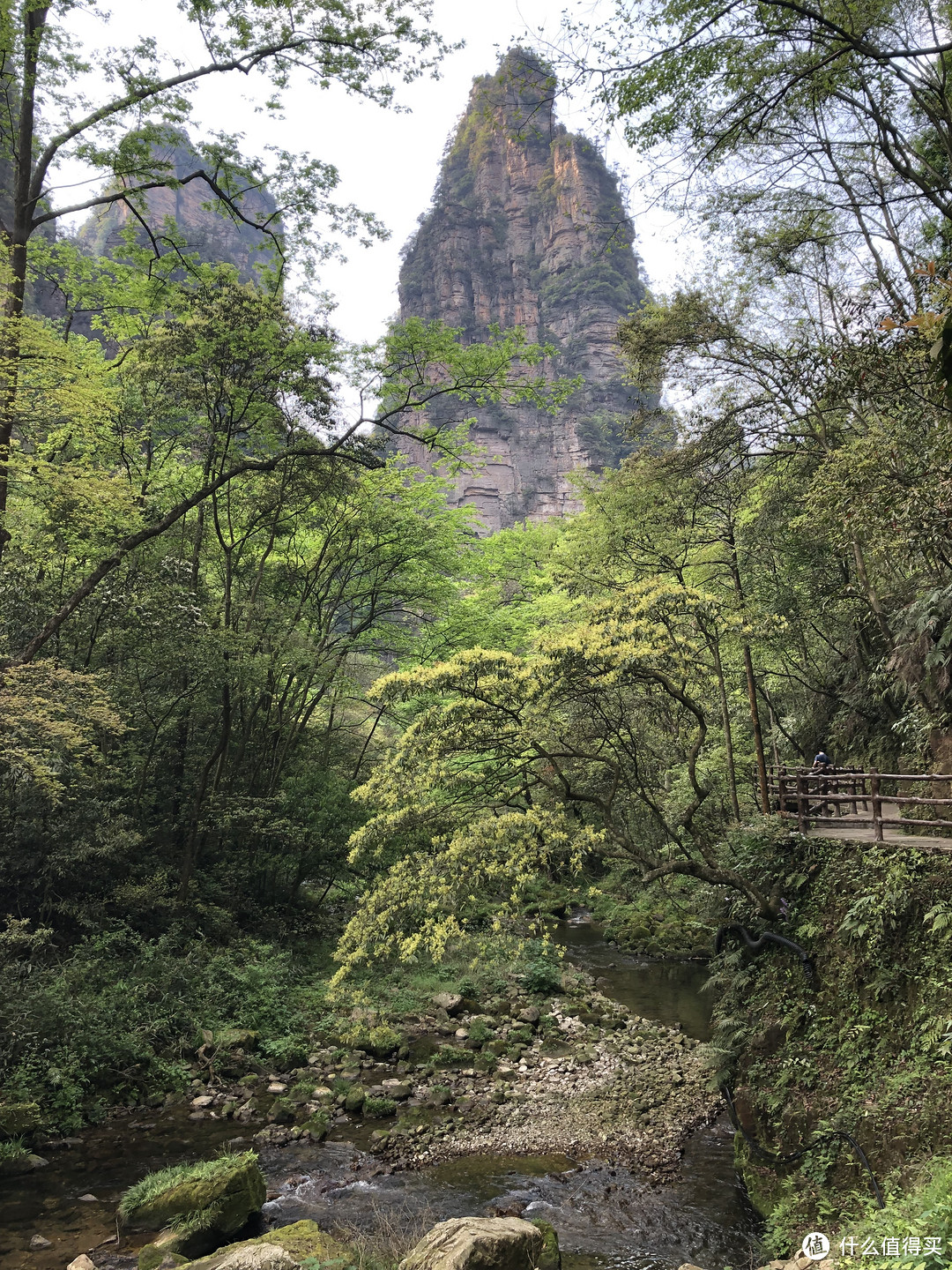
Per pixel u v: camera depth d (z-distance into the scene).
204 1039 11.54
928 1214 4.31
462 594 26.14
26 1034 9.52
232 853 16.92
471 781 10.09
